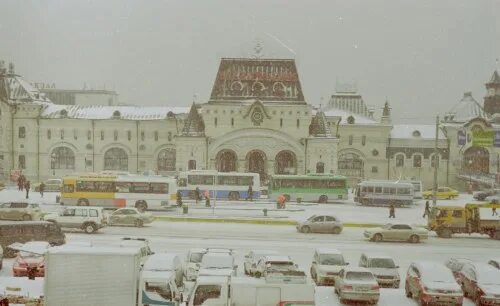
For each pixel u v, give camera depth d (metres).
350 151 115.00
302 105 100.69
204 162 101.00
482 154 114.50
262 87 103.81
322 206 79.75
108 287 27.92
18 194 84.38
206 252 37.06
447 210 58.50
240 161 100.75
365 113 122.56
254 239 53.47
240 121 100.88
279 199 74.56
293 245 50.81
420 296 31.34
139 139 114.06
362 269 32.81
